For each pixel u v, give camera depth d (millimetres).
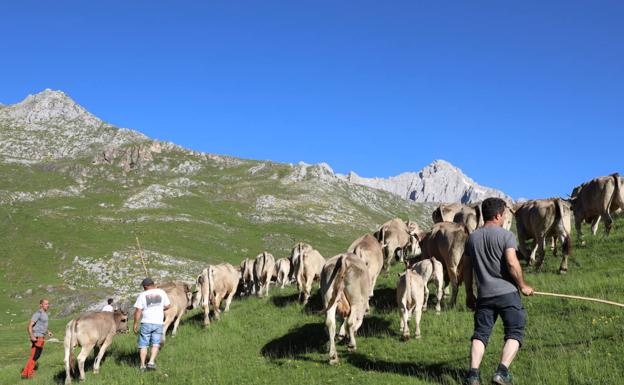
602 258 18281
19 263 87250
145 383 13180
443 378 10180
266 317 18109
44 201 147875
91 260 89750
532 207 18250
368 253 15648
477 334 8211
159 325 14578
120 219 128250
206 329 18219
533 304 13945
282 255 116812
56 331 45500
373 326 14414
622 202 20219
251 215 156500
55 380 15750
